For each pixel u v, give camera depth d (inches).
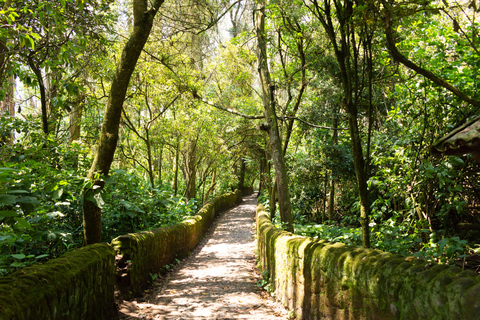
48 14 194.1
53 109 312.5
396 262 95.7
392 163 221.8
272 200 423.2
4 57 211.0
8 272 144.3
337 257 122.5
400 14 115.9
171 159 768.3
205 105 551.2
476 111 171.8
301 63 349.7
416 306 80.8
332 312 124.3
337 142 404.5
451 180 176.4
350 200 409.7
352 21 129.1
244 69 474.6
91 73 318.7
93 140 384.5
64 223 205.6
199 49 485.1
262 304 198.4
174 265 306.2
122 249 198.5
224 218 720.3
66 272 115.8
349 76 145.3
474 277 71.8
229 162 815.1
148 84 421.7
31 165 162.2
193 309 183.9
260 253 310.7
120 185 260.4
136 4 178.4
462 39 168.4
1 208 123.0
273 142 289.9
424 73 113.7
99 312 139.9
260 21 299.7
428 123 191.6
